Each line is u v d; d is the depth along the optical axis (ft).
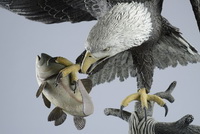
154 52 8.57
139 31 7.84
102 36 7.63
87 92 7.32
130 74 8.74
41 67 7.27
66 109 7.33
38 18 8.32
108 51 7.70
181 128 7.79
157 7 8.11
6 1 8.17
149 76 8.48
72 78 7.31
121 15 7.75
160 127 7.87
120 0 7.97
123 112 8.16
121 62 8.68
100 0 8.07
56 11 8.27
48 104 7.41
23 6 8.22
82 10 8.26
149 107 8.16
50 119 7.35
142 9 7.88
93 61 7.66
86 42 7.66
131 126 8.02
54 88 7.29
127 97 8.16
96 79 8.75
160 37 8.38
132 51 8.39
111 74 8.74
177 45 8.45
